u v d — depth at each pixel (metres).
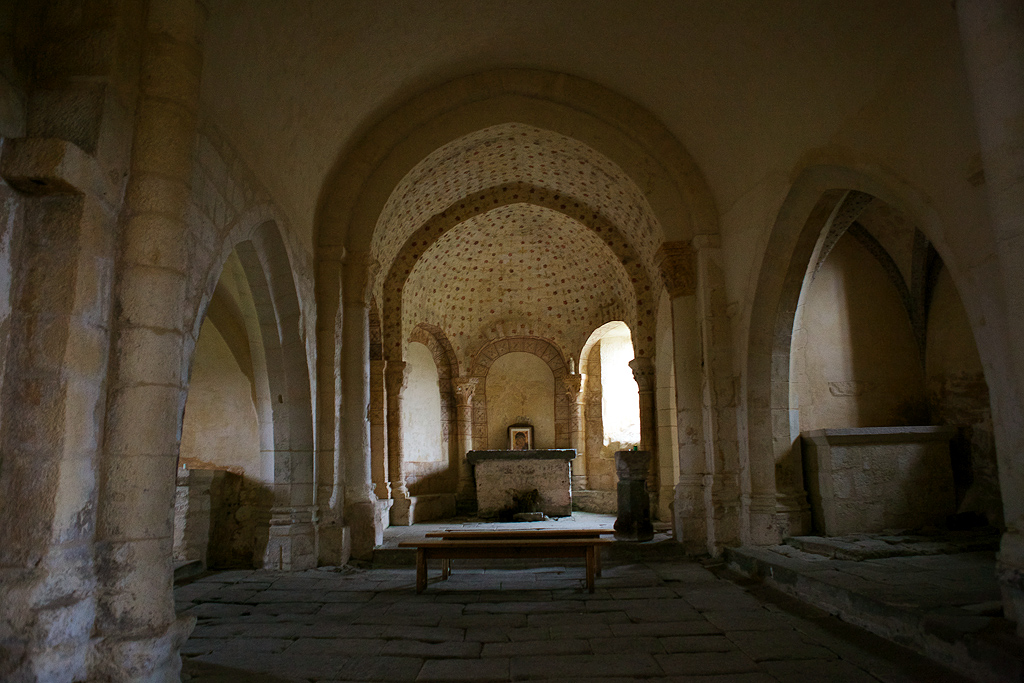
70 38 3.87
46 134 3.71
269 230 6.91
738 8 6.47
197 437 8.59
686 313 9.10
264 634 5.14
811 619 5.39
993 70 3.52
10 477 3.41
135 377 3.86
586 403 15.18
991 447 8.47
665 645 4.75
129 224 3.97
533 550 6.71
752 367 8.30
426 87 9.16
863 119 5.64
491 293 14.80
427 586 6.98
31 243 3.59
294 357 7.92
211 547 8.11
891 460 8.12
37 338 3.50
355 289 9.03
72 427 3.51
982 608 4.51
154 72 4.16
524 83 9.23
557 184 11.45
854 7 5.29
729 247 8.71
